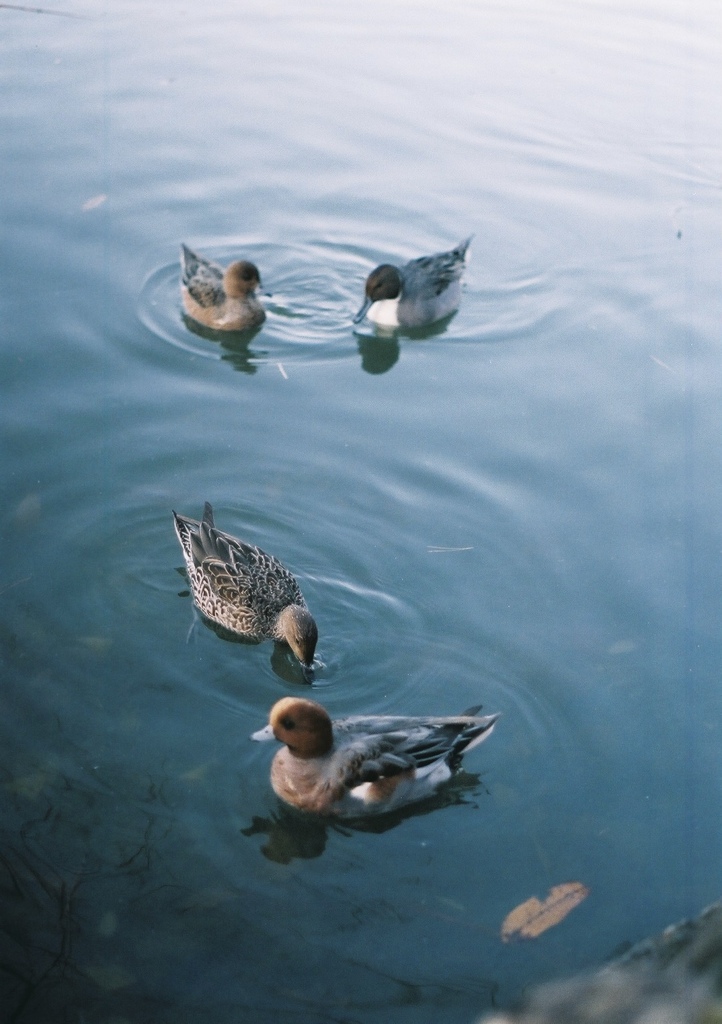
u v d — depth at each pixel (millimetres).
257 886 7008
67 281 12836
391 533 9953
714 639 8891
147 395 11492
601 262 14148
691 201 15289
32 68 17016
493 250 14422
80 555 9461
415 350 12742
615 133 16672
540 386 11945
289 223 14750
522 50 18781
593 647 8852
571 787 7773
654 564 9570
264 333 12898
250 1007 6230
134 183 14961
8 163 14828
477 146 16391
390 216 14891
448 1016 6156
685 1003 5734
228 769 7809
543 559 9664
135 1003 6230
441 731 7828
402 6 20141
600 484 10453
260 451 10812
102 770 7703
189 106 16609
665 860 7203
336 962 6523
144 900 6832
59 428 10812
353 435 11125
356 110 17000
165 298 13078
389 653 8859
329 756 7547
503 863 7242
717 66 18078
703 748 8016
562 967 6449
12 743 7824
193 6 19531
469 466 10695
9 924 6621
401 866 7223
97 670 8492
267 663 8797
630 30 19344
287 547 9781
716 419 11312
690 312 13086
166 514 9969
